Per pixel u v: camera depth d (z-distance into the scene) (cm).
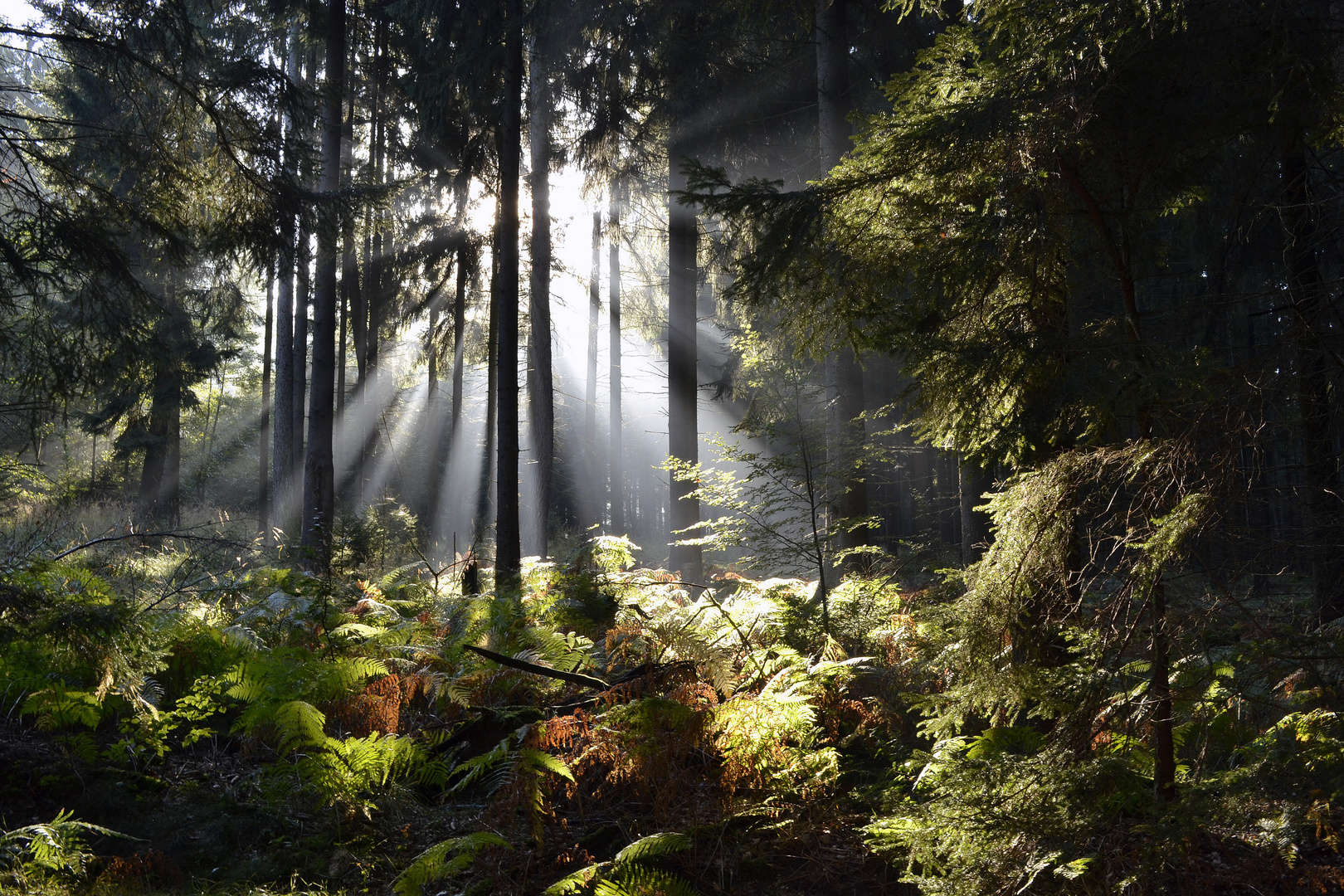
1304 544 353
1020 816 338
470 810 513
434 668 652
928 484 1642
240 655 593
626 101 1439
